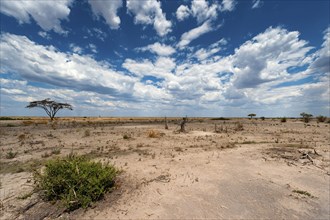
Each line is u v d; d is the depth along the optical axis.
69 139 15.11
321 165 7.75
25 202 4.75
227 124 33.94
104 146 12.16
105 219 4.03
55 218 4.09
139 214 4.20
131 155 9.60
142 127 27.53
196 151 10.56
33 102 44.09
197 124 34.81
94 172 5.12
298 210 4.40
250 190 5.45
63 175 4.80
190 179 6.25
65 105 48.00
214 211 4.34
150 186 5.65
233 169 7.30
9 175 6.85
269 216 4.16
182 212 4.29
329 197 5.05
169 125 32.59
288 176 6.58
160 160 8.59
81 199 4.49
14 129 23.00
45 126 27.52
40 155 9.76
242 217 4.11
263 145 12.23
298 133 19.03
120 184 5.69
